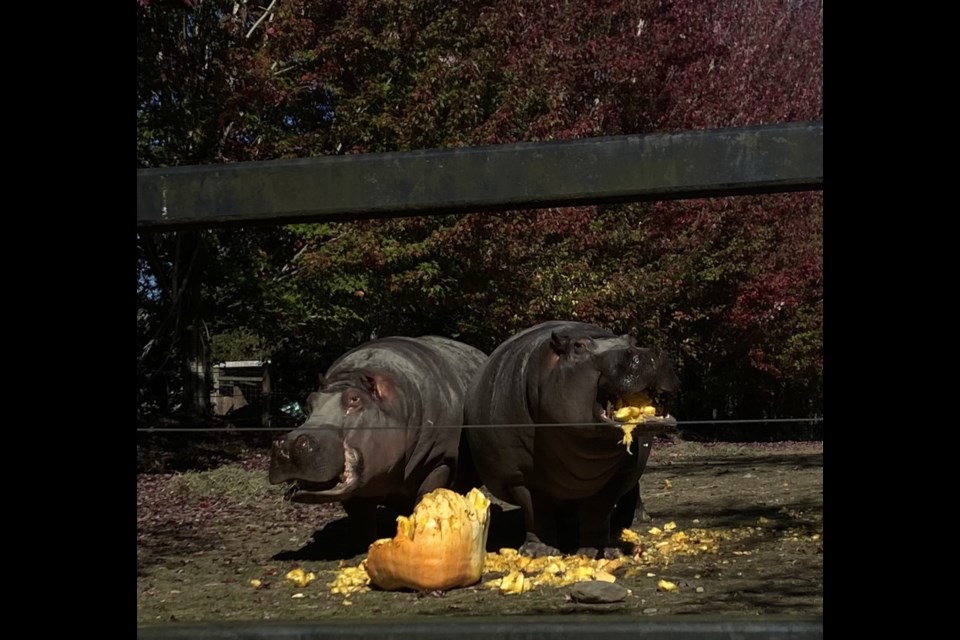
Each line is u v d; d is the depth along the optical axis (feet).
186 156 53.06
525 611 16.38
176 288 56.13
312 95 56.59
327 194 4.24
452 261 53.83
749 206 60.95
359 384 21.84
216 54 52.01
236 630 4.26
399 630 4.19
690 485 36.76
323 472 20.11
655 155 4.09
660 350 17.33
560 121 51.85
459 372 25.30
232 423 62.75
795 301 62.28
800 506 30.07
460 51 53.31
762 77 68.59
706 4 67.05
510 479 21.30
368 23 53.62
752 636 4.05
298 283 56.29
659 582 18.08
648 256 59.36
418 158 4.19
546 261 54.13
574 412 18.28
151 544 26.89
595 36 61.52
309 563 23.29
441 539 18.38
